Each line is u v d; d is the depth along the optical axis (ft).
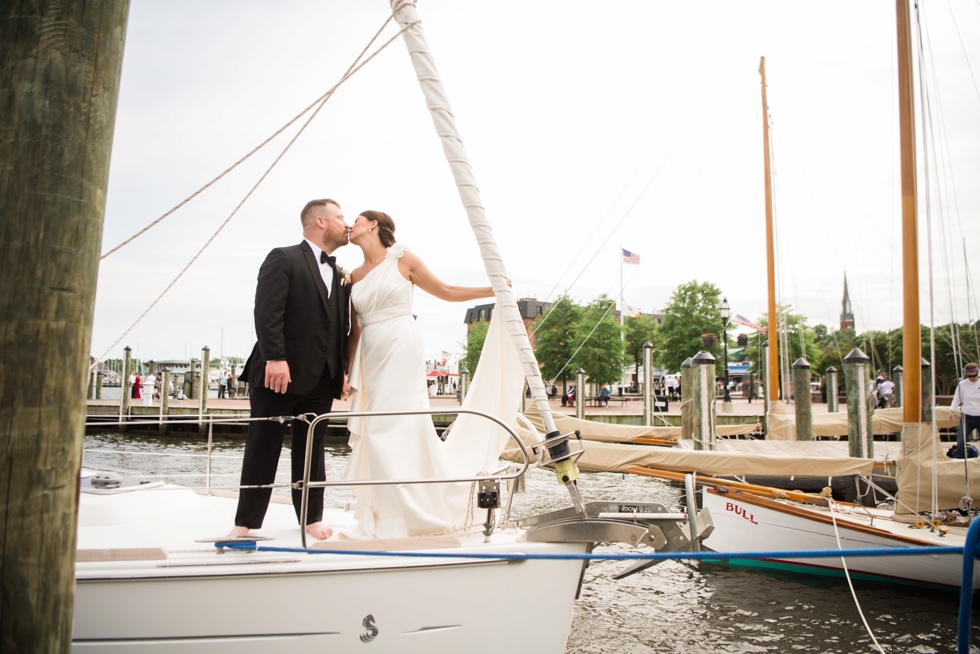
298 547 9.98
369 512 11.38
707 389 35.45
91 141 6.64
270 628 9.14
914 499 22.88
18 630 6.12
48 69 6.42
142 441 62.64
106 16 6.79
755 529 24.70
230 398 98.99
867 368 31.37
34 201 6.30
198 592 9.01
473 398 11.98
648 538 9.98
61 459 6.39
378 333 11.73
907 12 23.52
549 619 10.02
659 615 20.45
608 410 87.51
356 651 9.34
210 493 15.35
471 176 10.63
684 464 24.95
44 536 6.25
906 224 23.09
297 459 11.71
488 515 10.55
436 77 10.47
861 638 18.81
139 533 11.41
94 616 8.82
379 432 11.37
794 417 47.55
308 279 11.39
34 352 6.23
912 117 23.31
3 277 6.20
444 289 12.03
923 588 22.00
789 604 21.22
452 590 9.66
